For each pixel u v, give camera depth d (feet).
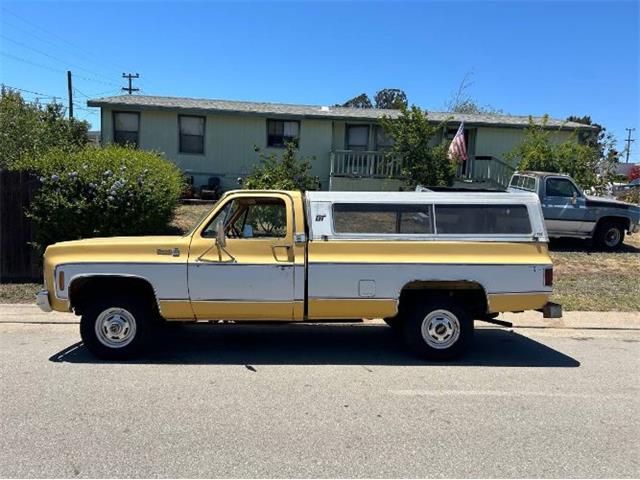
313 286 20.24
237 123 72.49
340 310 20.49
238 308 20.26
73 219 33.24
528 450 13.58
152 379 18.38
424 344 20.98
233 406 16.10
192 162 72.84
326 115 71.10
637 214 50.08
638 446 13.92
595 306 31.24
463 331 20.98
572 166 63.00
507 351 23.04
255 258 20.21
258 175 52.31
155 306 21.33
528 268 20.74
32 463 12.46
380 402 16.65
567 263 43.93
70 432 14.12
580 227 49.62
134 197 34.17
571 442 14.08
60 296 19.94
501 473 12.40
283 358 21.13
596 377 19.62
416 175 64.90
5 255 34.01
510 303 20.79
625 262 44.47
